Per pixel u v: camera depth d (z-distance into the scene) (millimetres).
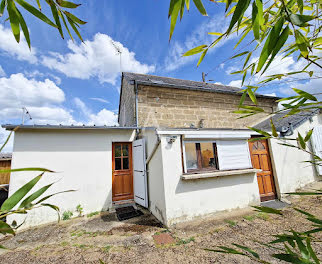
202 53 1070
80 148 4918
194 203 3639
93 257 2572
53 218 4250
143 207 4891
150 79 7648
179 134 3807
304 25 723
